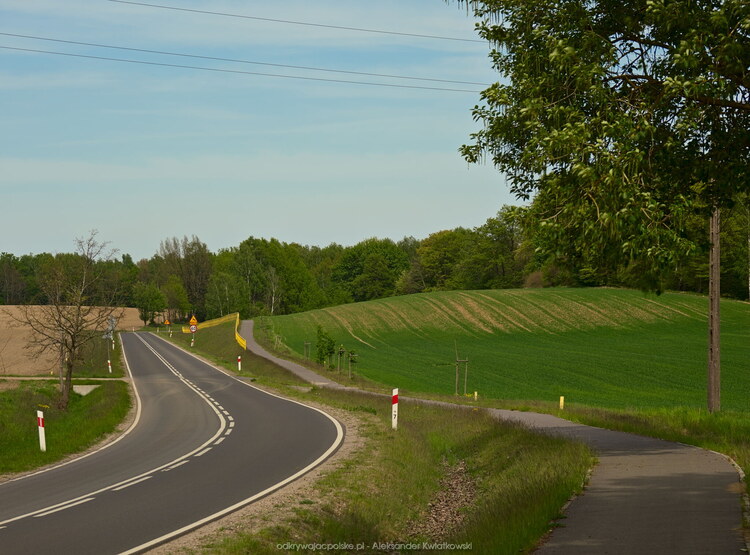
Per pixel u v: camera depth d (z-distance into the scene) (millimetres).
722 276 92688
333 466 17438
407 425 27047
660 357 63469
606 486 11773
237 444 22016
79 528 11359
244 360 74438
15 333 100750
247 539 10688
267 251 172375
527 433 19531
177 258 184375
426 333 91688
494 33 16016
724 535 8422
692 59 13000
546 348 74250
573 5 14602
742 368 55938
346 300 174500
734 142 14992
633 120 14000
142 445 23031
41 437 22031
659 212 13500
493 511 11617
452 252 159750
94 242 44594
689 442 17797
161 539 10633
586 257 15398
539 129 14609
